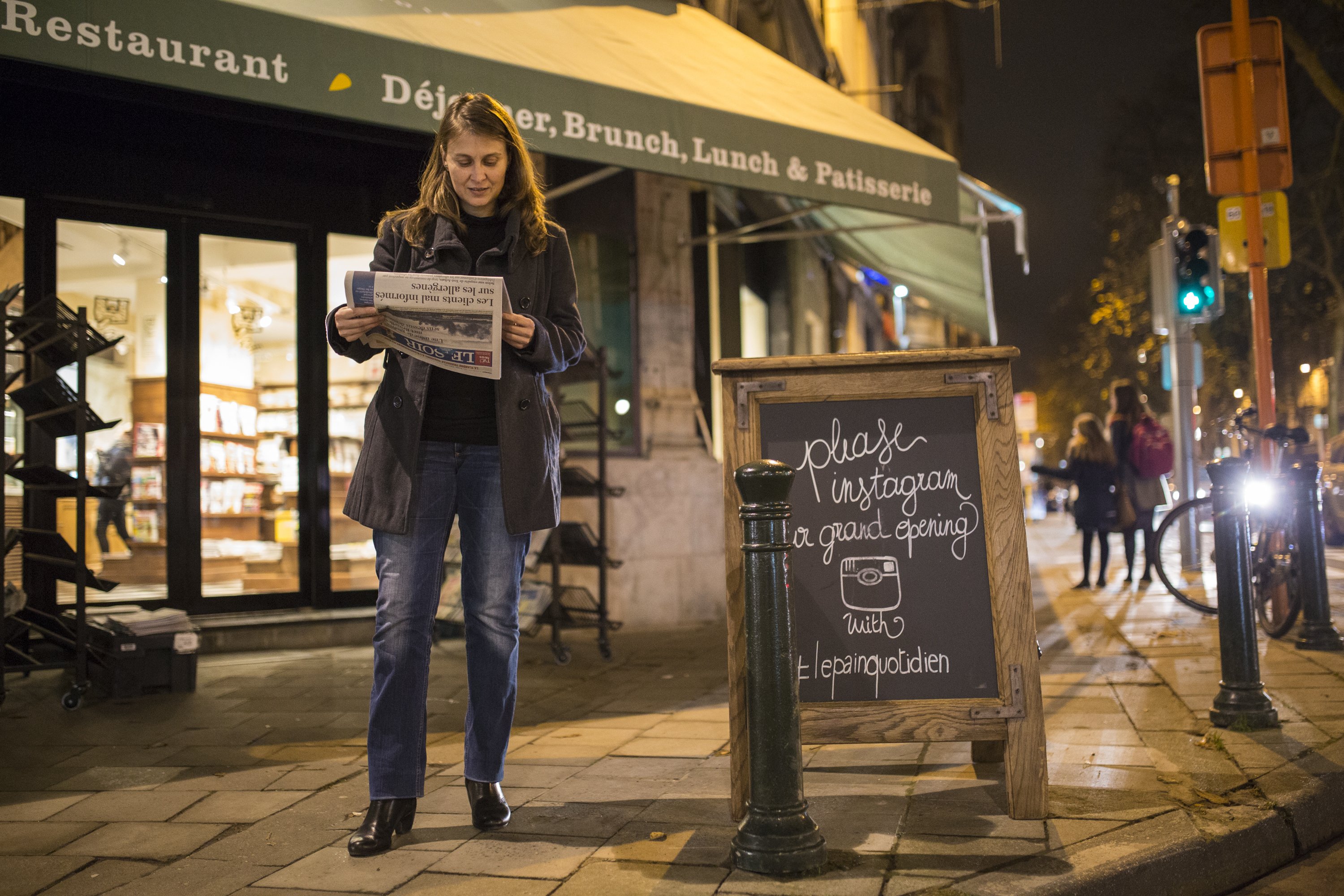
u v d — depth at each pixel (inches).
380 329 101.0
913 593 112.6
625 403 303.9
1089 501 349.7
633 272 306.0
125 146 247.1
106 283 247.6
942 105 1277.1
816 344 499.8
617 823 111.8
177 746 156.1
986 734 109.3
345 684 203.5
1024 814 107.9
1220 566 149.3
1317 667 187.0
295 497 269.0
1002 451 113.7
